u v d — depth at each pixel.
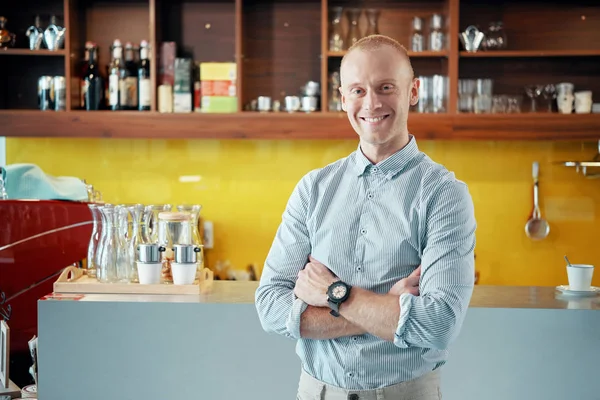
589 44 3.35
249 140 3.60
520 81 3.30
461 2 3.29
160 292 2.13
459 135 3.22
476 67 3.30
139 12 3.42
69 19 3.28
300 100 3.30
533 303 2.07
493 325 2.00
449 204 1.48
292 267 1.61
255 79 3.40
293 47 3.39
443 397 2.01
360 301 1.44
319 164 3.59
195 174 3.62
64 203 2.52
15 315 2.46
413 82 1.62
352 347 1.47
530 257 3.57
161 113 3.26
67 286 2.14
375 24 3.31
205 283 2.29
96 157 3.61
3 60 3.38
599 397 2.00
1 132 3.27
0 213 2.47
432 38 3.29
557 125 3.21
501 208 3.57
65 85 3.30
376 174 1.54
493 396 2.00
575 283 2.23
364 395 1.46
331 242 1.54
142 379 2.02
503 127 3.22
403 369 1.45
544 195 3.56
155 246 2.14
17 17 3.36
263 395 2.02
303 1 3.39
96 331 2.02
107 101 3.38
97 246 2.28
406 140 1.56
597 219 3.54
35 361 2.25
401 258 1.50
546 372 2.00
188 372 2.02
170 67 3.30
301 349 1.54
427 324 1.39
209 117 3.26
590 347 1.99
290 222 1.64
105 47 3.41
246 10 3.39
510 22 3.33
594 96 3.31
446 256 1.45
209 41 3.43
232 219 3.62
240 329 2.01
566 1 3.34
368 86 1.49
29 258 2.48
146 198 3.62
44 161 3.61
